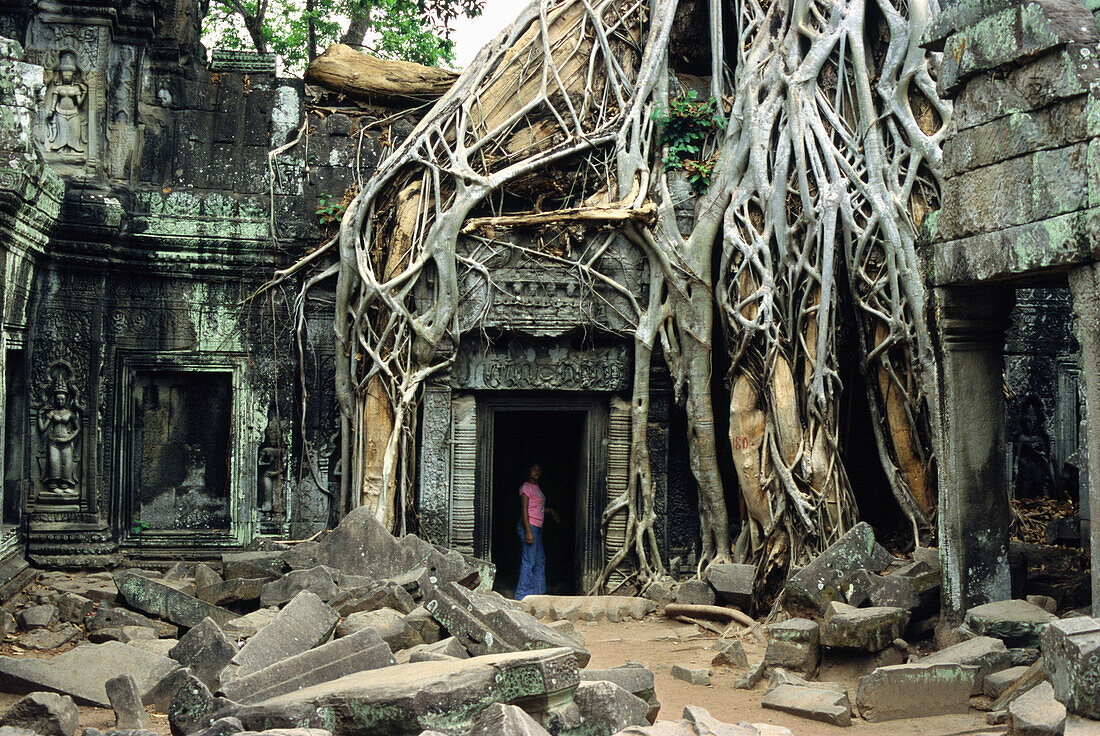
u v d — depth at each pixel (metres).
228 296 11.62
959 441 8.00
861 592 8.21
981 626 7.23
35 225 10.04
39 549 10.82
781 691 6.95
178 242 11.30
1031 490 13.69
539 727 4.45
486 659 5.38
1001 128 7.21
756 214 10.94
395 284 11.06
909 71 10.05
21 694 6.41
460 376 11.48
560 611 10.32
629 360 11.76
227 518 11.64
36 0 11.15
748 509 10.72
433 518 11.30
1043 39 6.68
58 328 11.06
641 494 11.66
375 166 11.99
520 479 14.24
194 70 12.01
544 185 11.66
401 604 8.20
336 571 9.14
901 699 6.49
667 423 11.77
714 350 11.76
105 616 8.28
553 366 11.66
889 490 12.16
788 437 10.36
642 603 10.52
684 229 11.60
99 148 11.30
